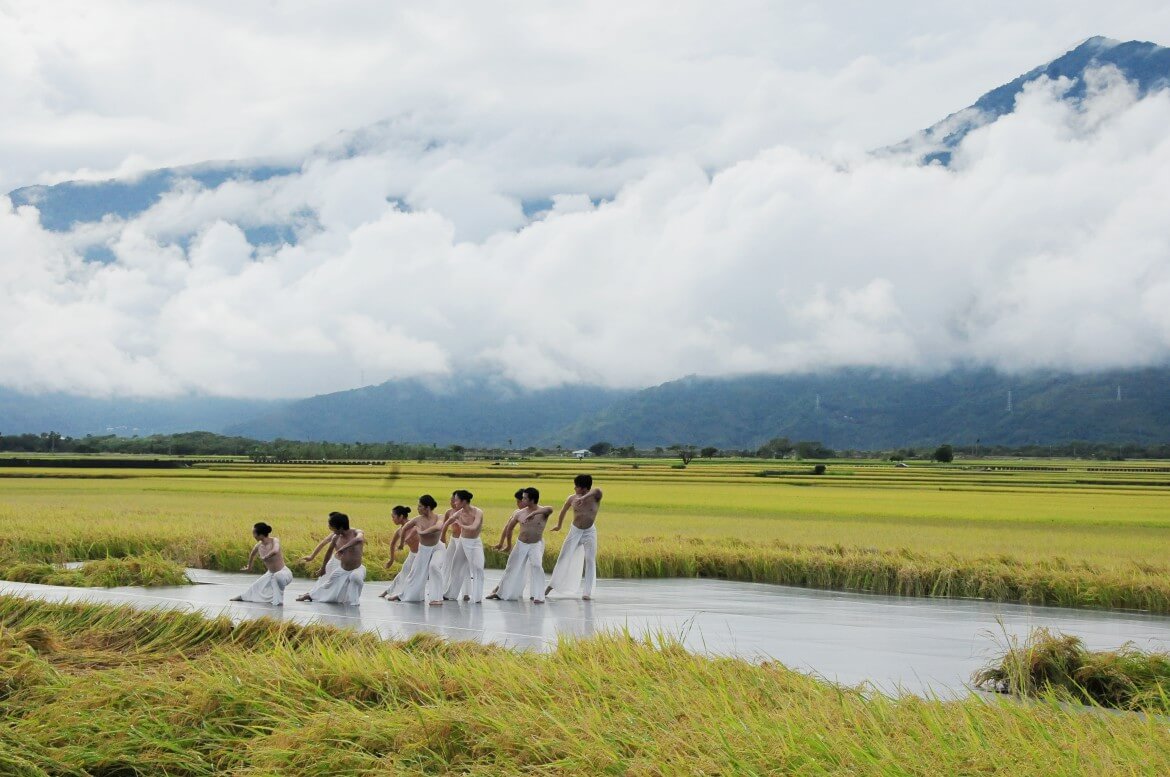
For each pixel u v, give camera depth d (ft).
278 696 32.53
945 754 24.66
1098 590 68.23
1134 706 34.91
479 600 60.23
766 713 28.12
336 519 58.13
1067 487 238.89
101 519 106.83
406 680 33.32
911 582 73.77
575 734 27.53
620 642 37.35
